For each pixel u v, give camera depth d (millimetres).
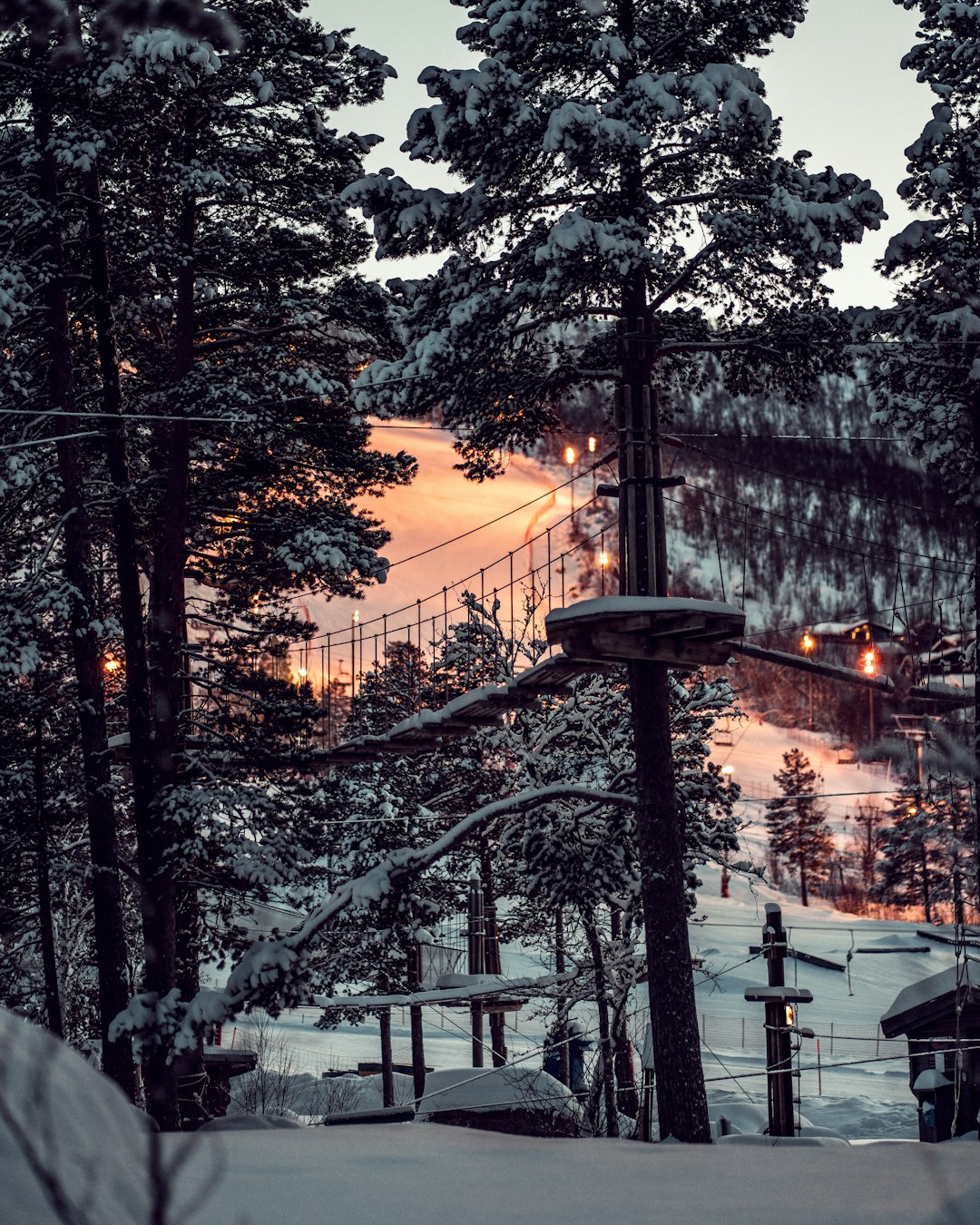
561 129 16641
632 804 18016
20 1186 4031
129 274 22984
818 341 18766
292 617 24219
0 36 20078
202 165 20969
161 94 21188
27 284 19562
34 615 20359
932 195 23688
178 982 22953
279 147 22500
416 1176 7191
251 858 20297
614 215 17750
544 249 16844
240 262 23312
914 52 24141
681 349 18766
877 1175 7352
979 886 13320
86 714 21500
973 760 4629
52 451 22062
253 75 21125
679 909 17438
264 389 21562
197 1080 21219
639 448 17922
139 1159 4832
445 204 18375
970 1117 24578
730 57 19000
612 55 17312
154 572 23641
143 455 24438
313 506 23312
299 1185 6719
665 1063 17062
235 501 24344
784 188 17984
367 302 23031
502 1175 7328
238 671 22734
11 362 20609
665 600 16406
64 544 21703
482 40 18906
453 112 17812
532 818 23469
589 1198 6711
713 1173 7477
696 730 24812
